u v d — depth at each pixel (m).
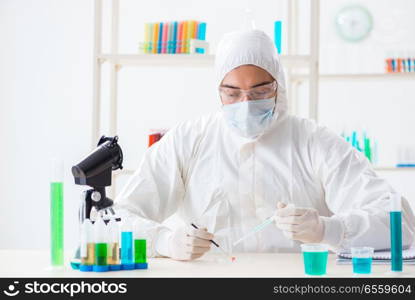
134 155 4.29
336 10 4.43
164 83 4.30
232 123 2.16
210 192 2.25
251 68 2.10
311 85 2.96
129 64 3.22
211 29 4.26
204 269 1.56
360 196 2.05
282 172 2.23
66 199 4.38
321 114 4.42
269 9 4.23
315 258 1.43
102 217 1.59
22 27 4.42
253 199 2.23
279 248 2.21
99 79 3.01
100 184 1.61
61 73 4.43
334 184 2.13
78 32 4.43
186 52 3.10
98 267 1.49
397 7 4.38
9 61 4.43
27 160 4.43
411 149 3.69
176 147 2.30
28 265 1.62
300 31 4.51
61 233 1.57
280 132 2.28
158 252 1.87
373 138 4.33
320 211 2.23
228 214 2.24
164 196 2.25
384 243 1.85
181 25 3.11
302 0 4.50
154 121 4.30
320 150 2.20
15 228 4.42
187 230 1.75
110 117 3.25
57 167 1.56
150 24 3.13
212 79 4.28
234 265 1.65
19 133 4.43
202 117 2.39
